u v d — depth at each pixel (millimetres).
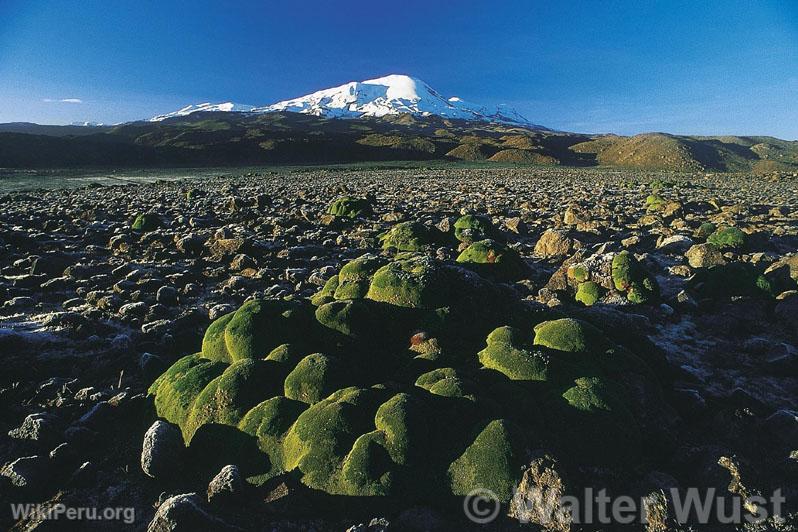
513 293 11703
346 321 8984
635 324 11695
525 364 7918
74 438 7934
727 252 19781
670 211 30828
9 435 8000
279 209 32969
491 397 7461
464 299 9891
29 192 46562
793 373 10586
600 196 42531
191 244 20578
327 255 20312
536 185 56156
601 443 6918
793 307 12914
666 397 8742
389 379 8406
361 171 92312
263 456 7016
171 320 12922
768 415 8766
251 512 6410
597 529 6016
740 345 11906
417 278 9852
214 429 7508
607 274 14352
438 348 8828
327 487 6453
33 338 11398
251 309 9375
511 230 26078
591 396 7293
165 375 9055
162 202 37062
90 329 12117
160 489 7055
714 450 7082
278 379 8102
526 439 6617
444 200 38375
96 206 33281
